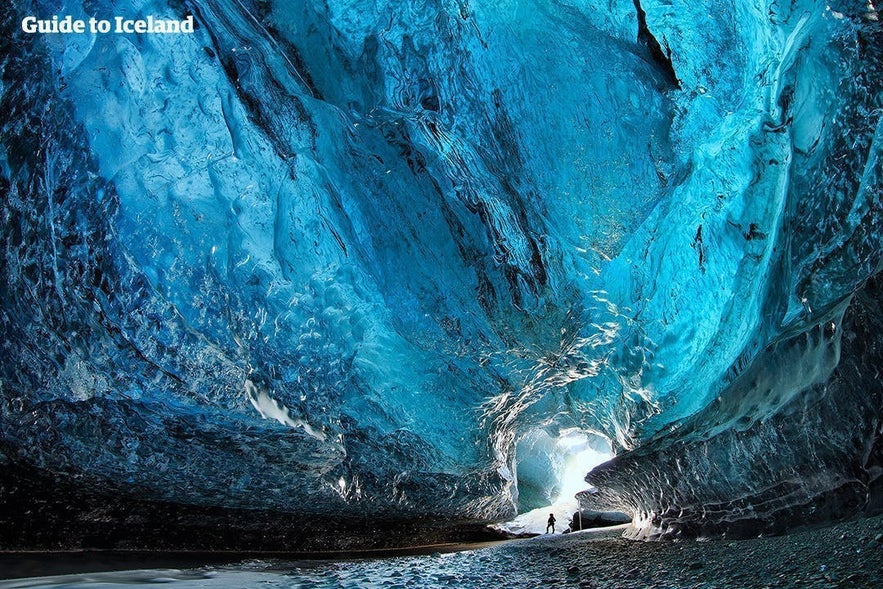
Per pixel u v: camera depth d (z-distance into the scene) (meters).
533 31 6.60
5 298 5.60
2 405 5.87
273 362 7.70
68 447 6.45
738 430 7.12
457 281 8.27
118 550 7.67
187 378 6.79
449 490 11.60
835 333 5.58
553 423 13.77
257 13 6.54
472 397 10.09
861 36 5.08
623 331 8.88
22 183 5.52
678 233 7.83
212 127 6.34
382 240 7.94
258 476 8.41
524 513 21.42
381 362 9.13
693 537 9.05
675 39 6.32
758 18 6.06
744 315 7.34
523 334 8.91
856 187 5.32
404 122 7.09
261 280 7.38
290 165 7.04
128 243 6.27
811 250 5.87
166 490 7.70
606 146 6.91
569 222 7.45
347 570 7.35
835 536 5.07
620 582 5.23
